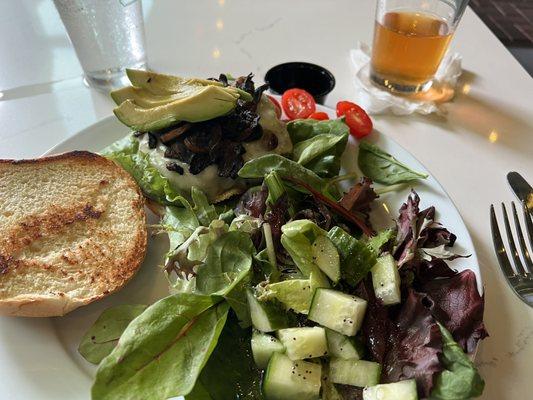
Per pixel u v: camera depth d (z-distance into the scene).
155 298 0.24
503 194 0.30
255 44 0.43
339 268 0.22
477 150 0.34
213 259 0.23
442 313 0.21
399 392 0.19
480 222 0.28
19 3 0.47
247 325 0.22
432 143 0.34
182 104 0.26
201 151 0.27
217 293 0.21
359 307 0.21
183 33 0.44
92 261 0.24
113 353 0.18
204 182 0.28
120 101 0.28
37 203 0.26
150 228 0.27
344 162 0.31
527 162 0.33
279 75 0.37
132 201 0.27
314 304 0.21
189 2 0.48
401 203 0.28
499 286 0.25
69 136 0.31
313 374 0.20
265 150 0.29
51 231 0.24
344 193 0.29
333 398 0.20
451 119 0.36
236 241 0.24
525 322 0.23
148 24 0.45
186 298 0.21
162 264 0.26
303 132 0.31
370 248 0.23
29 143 0.33
